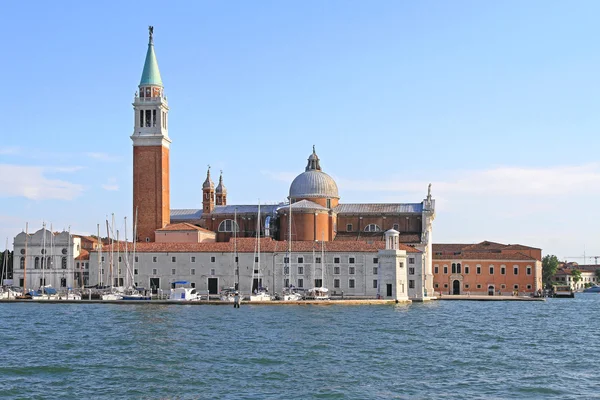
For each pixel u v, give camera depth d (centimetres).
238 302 17812
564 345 10625
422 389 7350
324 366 8538
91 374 8050
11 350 9794
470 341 10950
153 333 11588
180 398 6988
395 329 12425
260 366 8525
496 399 6956
